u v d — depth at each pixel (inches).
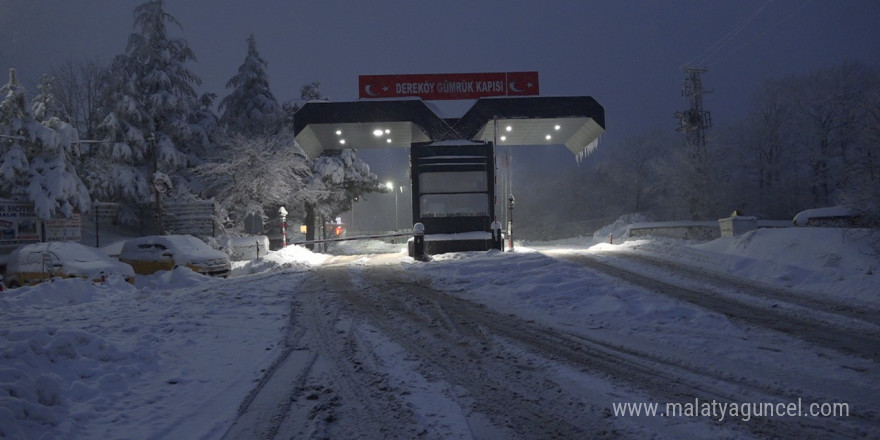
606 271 577.9
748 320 331.6
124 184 1233.4
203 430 173.8
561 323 335.6
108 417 185.6
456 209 890.7
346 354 269.3
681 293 434.0
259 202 1390.3
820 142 1776.6
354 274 621.0
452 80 973.8
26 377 186.1
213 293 475.5
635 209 2551.7
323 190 1571.1
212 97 1588.3
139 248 705.0
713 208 1787.6
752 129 1879.9
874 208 537.0
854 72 1710.1
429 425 175.5
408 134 1138.7
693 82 1734.7
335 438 166.6
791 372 227.1
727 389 206.7
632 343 282.2
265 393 210.5
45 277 565.6
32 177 927.0
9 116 922.1
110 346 252.2
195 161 1433.3
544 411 186.4
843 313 349.4
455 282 515.8
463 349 275.7
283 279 582.2
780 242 601.6
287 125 1541.6
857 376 219.8
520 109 940.0
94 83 1711.4
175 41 1379.2
